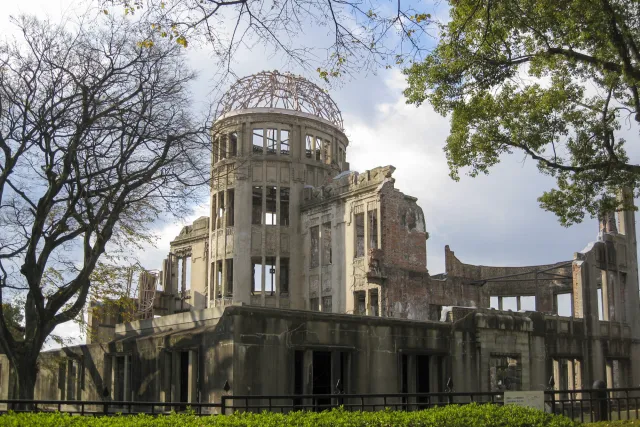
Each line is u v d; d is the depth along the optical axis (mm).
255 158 45594
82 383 30734
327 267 42625
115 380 28531
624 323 38594
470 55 20719
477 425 14453
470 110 21797
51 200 25188
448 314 28375
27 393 24453
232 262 45500
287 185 45562
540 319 32312
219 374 21812
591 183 22703
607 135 21547
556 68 21906
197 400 23062
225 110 47219
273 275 46375
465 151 22719
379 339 25312
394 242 38500
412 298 38625
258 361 21891
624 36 18547
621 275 39469
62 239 26016
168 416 13812
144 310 46031
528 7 19625
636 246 40406
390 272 37781
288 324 22875
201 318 24891
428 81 21375
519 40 20672
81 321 30594
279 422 13102
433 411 15117
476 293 43094
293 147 46188
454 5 20422
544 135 21938
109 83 26125
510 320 30172
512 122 22000
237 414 13969
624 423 20641
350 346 24328
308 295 43719
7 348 24750
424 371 27594
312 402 23047
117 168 26516
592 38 19469
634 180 22297
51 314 25203
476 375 28297
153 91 26625
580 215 23328
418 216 40312
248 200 45125
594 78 21625
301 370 23828
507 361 32250
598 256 37906
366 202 39875
